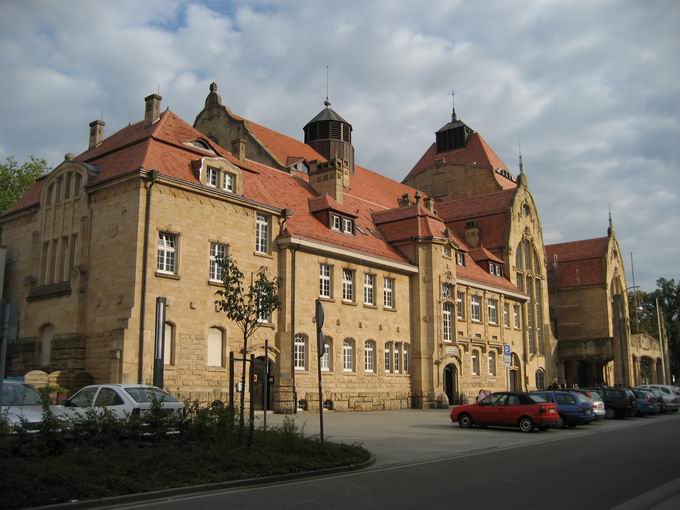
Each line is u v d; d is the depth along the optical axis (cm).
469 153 7262
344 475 1439
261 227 3453
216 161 3198
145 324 2789
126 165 2984
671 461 1698
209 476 1308
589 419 2950
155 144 3045
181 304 2947
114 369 2719
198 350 2995
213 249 3167
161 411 1577
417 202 4581
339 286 3809
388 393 4059
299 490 1244
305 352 3547
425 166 7538
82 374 2864
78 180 3167
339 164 4272
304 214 3900
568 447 2056
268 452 1520
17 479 1072
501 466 1585
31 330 3212
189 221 3039
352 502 1119
